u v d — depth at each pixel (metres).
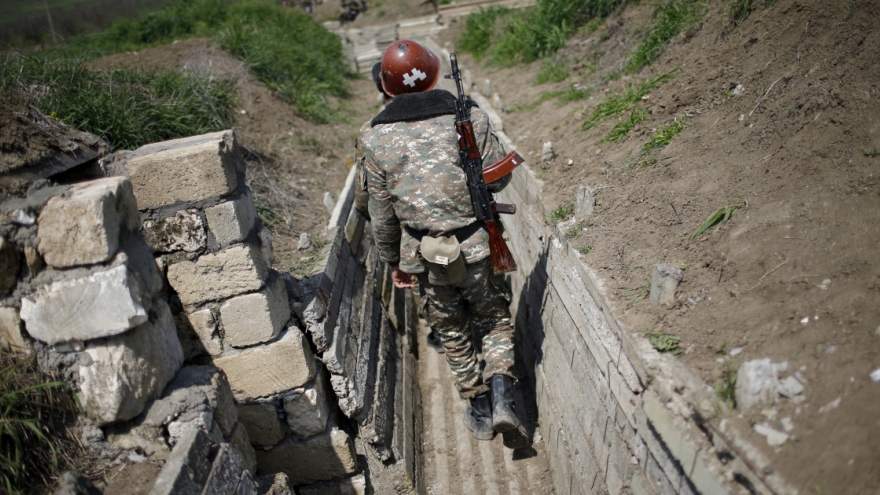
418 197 3.36
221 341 3.09
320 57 12.78
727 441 1.86
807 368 1.94
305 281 3.68
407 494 3.68
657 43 5.75
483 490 3.90
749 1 4.45
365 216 4.13
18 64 5.05
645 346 2.36
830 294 2.14
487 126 3.48
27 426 2.20
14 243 2.21
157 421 2.38
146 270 2.48
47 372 2.30
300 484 3.49
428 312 3.80
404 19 21.09
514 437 3.85
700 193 3.14
